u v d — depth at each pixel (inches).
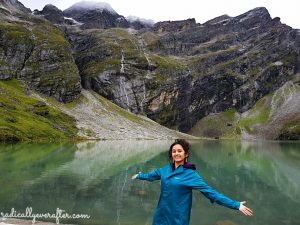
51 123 7701.8
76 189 1801.2
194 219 1261.1
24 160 3006.9
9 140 5664.4
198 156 4269.2
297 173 2802.7
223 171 2859.3
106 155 3860.7
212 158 4037.9
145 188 1881.2
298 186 2156.7
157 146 5821.9
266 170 2984.7
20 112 7431.1
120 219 1238.9
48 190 1733.5
